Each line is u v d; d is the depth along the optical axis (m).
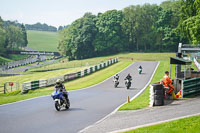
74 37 164.12
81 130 13.34
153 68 65.56
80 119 16.20
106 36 159.88
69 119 16.23
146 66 71.31
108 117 16.42
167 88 20.91
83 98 26.98
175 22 151.38
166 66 67.75
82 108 20.53
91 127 13.80
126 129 12.52
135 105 19.69
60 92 19.28
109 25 159.12
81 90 35.59
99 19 165.75
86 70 61.62
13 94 37.31
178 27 64.25
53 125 14.68
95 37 162.88
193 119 13.12
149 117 14.98
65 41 171.25
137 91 32.47
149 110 17.44
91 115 17.48
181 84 21.72
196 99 20.48
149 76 50.56
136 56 137.00
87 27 160.75
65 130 13.50
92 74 61.84
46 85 44.84
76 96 28.81
